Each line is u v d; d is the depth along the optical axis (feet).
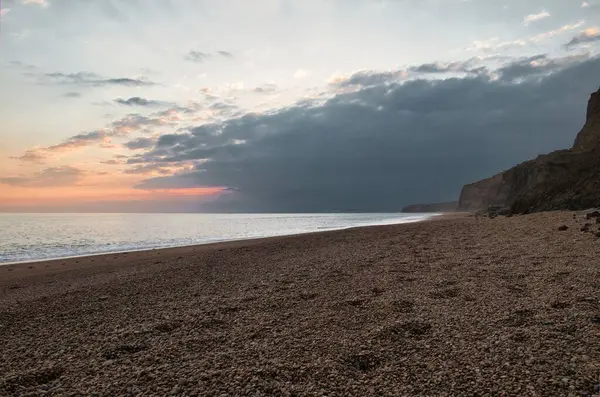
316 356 20.36
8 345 26.02
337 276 42.80
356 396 15.89
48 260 80.89
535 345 19.36
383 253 59.41
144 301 37.22
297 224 275.80
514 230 74.33
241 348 22.27
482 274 37.19
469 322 23.89
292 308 30.66
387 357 19.71
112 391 17.60
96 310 34.76
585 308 24.39
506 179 248.73
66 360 22.27
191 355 21.63
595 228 61.05
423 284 35.40
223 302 34.06
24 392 18.26
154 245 115.65
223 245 101.09
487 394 15.17
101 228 235.40
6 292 48.03
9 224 293.64
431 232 91.45
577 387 15.03
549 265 37.96
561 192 142.10
